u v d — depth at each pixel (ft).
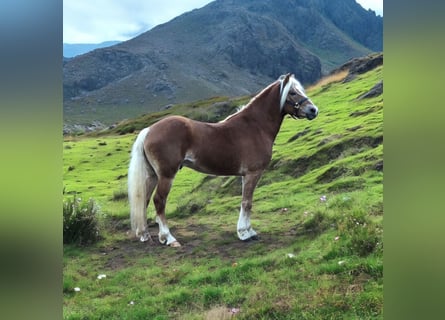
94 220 23.58
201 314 13.70
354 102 61.41
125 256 20.58
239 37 585.22
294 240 19.43
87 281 17.63
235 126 21.75
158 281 17.04
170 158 20.89
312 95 86.22
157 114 116.37
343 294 13.01
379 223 16.83
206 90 467.93
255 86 516.73
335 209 20.57
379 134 33.55
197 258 19.29
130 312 14.43
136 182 21.50
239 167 21.52
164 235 21.63
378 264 13.89
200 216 27.14
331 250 16.14
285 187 29.96
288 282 14.71
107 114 404.36
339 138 37.52
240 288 14.98
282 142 47.01
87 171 55.26
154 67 510.58
